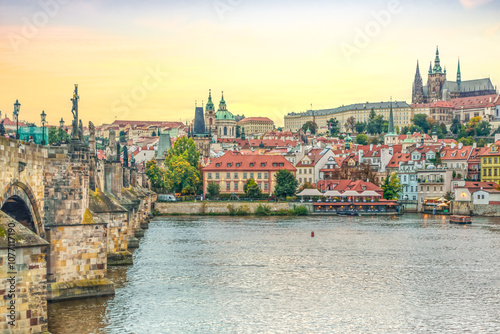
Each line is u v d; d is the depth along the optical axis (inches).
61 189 3383.4
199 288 4128.9
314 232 7657.5
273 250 5969.5
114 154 5816.9
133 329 3134.8
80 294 3447.3
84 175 3435.0
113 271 4633.4
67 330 3048.7
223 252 5767.7
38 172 2910.9
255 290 4126.5
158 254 5565.9
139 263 5036.9
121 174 5841.5
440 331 3255.4
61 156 3366.1
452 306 3772.1
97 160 4719.5
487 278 4638.3
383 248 6210.6
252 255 5620.1
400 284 4392.2
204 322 3324.3
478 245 6501.0
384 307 3730.3
